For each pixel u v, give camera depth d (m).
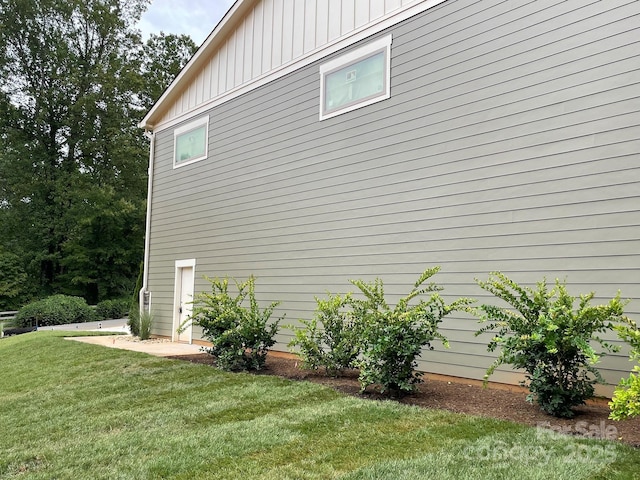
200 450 3.74
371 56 7.26
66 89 25.80
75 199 25.08
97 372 7.07
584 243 4.91
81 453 3.86
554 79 5.28
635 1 4.79
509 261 5.47
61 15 25.66
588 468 3.11
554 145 5.22
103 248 25.58
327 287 7.53
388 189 6.82
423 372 5.67
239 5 9.74
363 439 3.81
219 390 5.68
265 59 9.20
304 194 8.10
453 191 6.07
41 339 10.84
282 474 3.22
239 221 9.42
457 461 3.28
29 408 5.44
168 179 11.73
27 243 25.06
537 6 5.49
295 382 5.93
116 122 26.05
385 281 6.71
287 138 8.55
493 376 5.55
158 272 11.75
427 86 6.48
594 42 5.02
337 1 7.91
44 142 25.95
